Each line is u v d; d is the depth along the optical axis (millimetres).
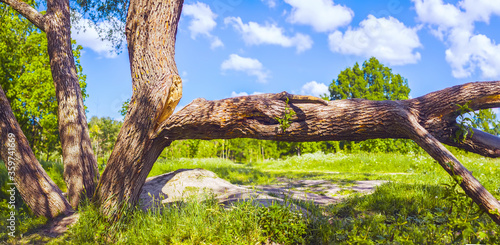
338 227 4664
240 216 4719
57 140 16281
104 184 5391
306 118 4629
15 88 14000
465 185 3654
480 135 4262
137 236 4727
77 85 6980
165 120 5180
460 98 4145
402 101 4500
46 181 6047
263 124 4863
